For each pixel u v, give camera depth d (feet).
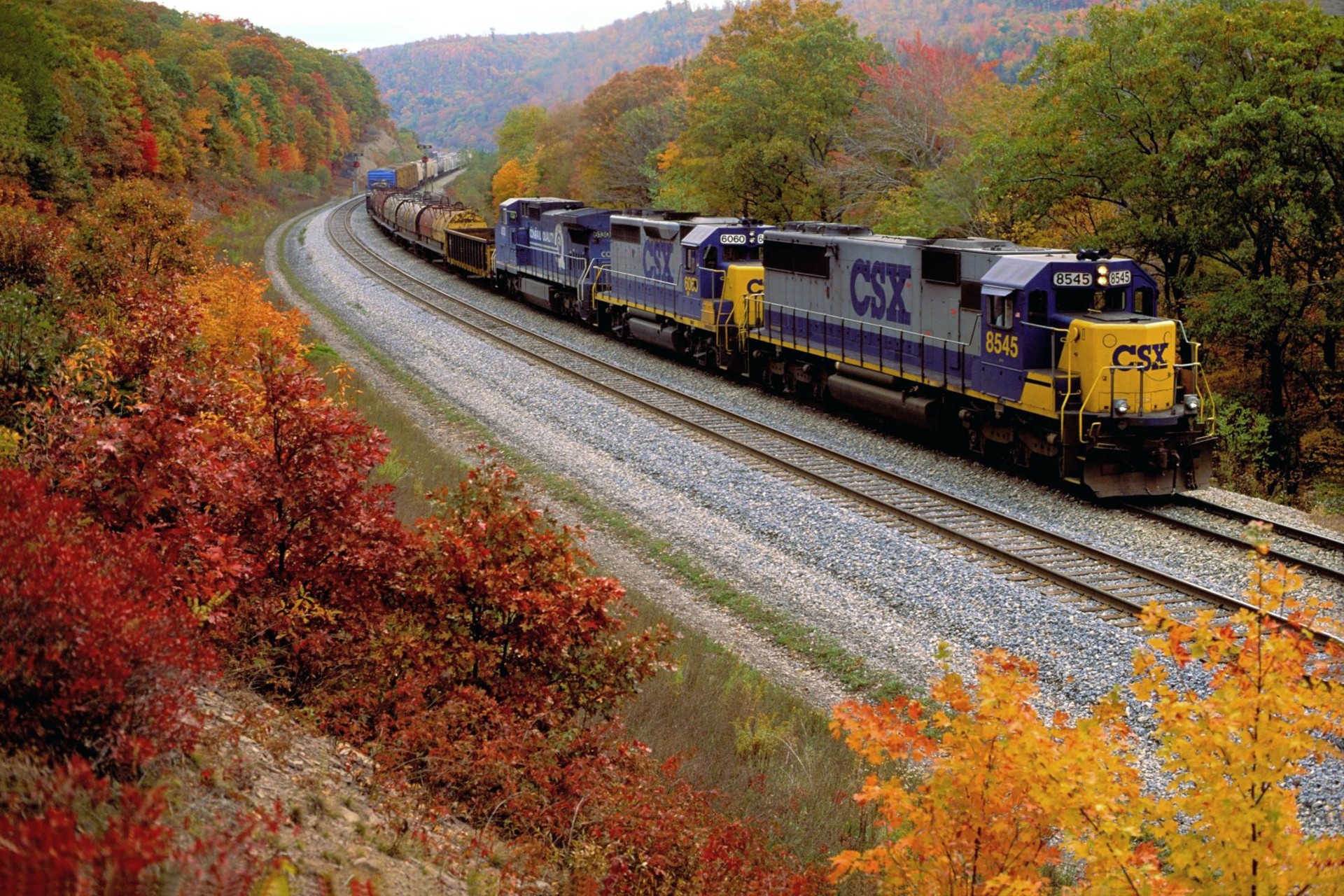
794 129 166.40
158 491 27.91
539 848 25.43
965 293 76.13
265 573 30.40
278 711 26.58
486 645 30.83
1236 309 89.71
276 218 296.71
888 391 85.61
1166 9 98.02
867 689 44.16
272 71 473.26
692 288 110.11
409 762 27.12
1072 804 19.40
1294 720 19.52
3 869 12.28
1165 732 21.08
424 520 33.17
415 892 20.86
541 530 57.11
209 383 33.78
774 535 61.16
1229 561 55.62
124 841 13.02
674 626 48.73
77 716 18.67
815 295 94.99
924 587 52.70
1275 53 90.68
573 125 337.93
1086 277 69.31
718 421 88.22
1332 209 89.71
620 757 29.96
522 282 156.66
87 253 75.92
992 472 74.95
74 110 190.19
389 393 97.91
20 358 42.57
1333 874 18.49
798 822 32.68
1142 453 66.13
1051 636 46.78
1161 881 19.01
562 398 95.25
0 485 22.00
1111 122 101.19
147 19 381.19
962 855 20.61
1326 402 99.76
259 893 14.97
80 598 19.26
